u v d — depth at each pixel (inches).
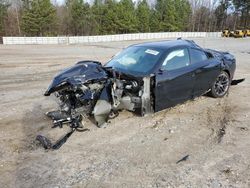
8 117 232.4
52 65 549.0
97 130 207.0
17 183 144.2
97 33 2251.5
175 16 2573.8
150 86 217.9
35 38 1270.9
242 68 484.7
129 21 2225.6
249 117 230.7
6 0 2057.1
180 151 175.8
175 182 143.9
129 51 251.9
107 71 210.1
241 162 162.2
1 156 170.2
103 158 168.1
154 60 225.3
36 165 160.9
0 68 505.0
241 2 2970.0
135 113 237.9
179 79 232.1
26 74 439.8
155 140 191.0
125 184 142.9
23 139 192.9
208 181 144.6
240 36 1935.3
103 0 2351.1
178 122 221.3
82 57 701.3
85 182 145.1
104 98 203.5
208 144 184.9
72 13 2225.6
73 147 181.9
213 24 3166.8
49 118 229.6
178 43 251.3
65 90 192.9
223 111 245.3
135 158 167.8
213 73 264.7
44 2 1940.2
